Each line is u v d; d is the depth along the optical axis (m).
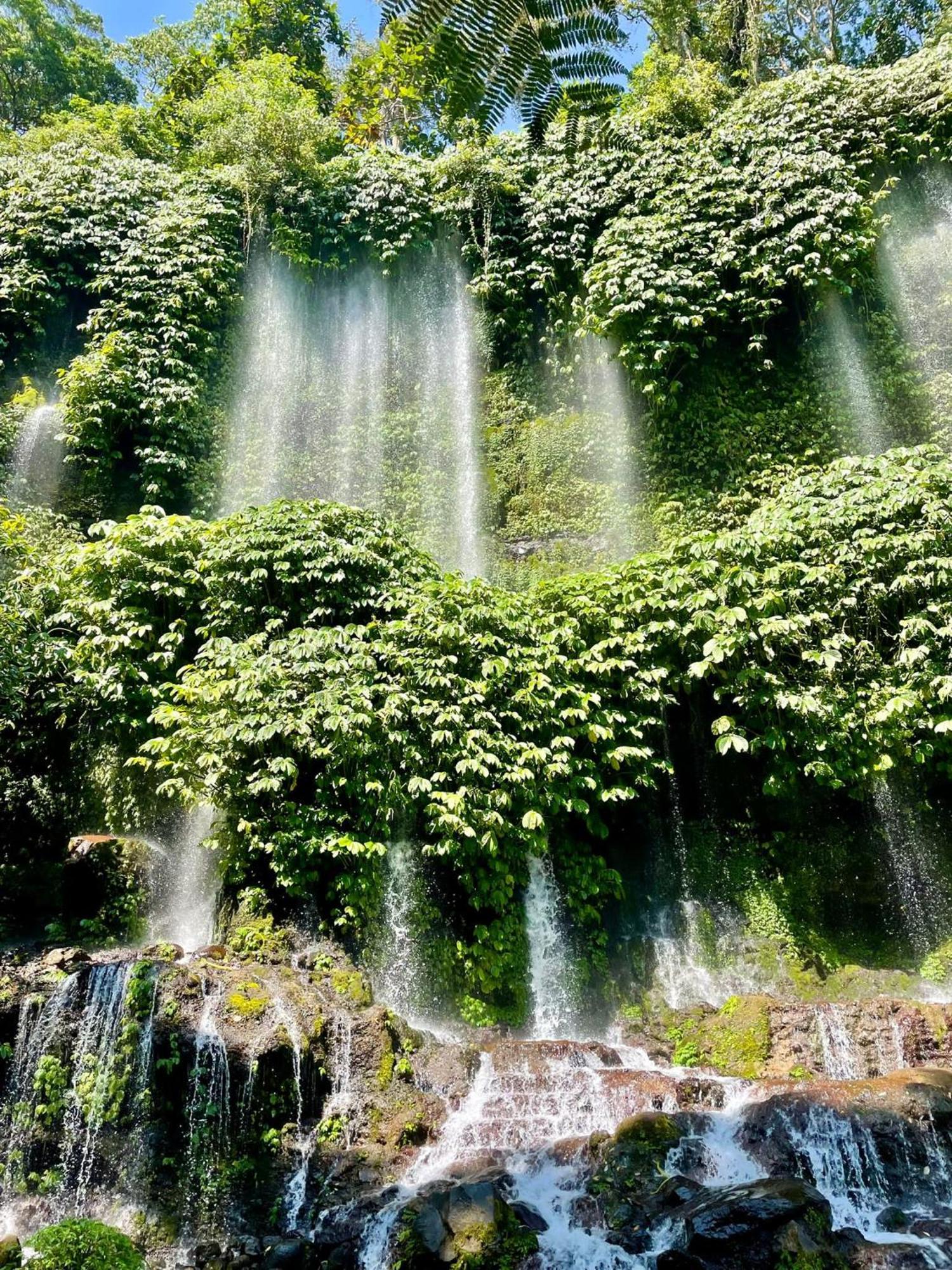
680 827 8.83
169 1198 5.25
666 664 8.63
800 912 8.20
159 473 12.16
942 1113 5.31
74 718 8.77
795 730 8.10
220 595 8.67
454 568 12.39
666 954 8.16
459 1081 6.06
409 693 7.50
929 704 7.84
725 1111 5.75
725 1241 4.28
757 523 9.15
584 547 12.17
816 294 12.44
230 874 7.32
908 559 8.19
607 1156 5.19
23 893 7.61
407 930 7.28
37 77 22.78
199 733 7.19
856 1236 4.57
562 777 7.95
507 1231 4.58
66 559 8.91
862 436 12.05
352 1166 5.40
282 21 22.45
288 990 6.11
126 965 5.89
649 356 12.35
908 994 7.54
